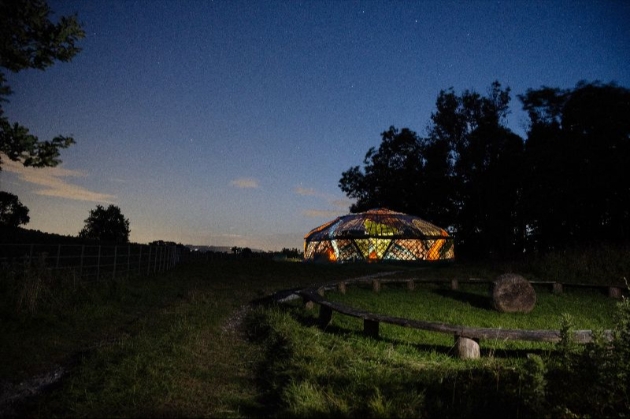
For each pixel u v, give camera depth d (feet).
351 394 17.21
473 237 141.49
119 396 18.12
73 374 21.08
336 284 53.67
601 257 68.18
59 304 34.63
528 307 41.83
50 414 16.69
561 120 101.24
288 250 169.07
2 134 26.73
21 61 28.63
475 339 24.53
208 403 18.10
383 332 31.09
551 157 96.99
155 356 23.63
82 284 41.19
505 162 122.52
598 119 90.02
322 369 21.04
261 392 19.54
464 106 133.59
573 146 91.81
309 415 15.42
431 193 136.67
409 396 16.62
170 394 18.57
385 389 17.57
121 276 53.16
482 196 133.69
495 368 19.51
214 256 130.52
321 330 31.81
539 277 66.03
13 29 28.55
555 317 39.34
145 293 47.03
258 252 162.50
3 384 20.38
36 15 28.40
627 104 87.86
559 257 72.13
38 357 24.45
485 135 127.85
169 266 86.22
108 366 21.52
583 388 15.71
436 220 142.92
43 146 28.04
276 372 21.47
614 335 16.90
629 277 59.36
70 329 30.55
